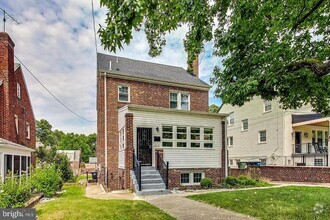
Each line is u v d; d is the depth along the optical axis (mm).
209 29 6109
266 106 24062
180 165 13867
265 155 23641
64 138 63594
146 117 13461
